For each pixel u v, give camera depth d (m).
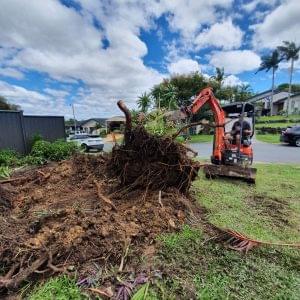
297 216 3.73
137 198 3.67
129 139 3.90
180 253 2.56
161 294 1.98
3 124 8.68
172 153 3.84
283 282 2.16
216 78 27.36
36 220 2.89
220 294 1.99
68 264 2.25
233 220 3.52
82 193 4.01
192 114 5.09
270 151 12.39
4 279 2.00
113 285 2.06
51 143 9.27
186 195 4.18
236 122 6.29
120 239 2.58
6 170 5.85
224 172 5.82
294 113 37.91
